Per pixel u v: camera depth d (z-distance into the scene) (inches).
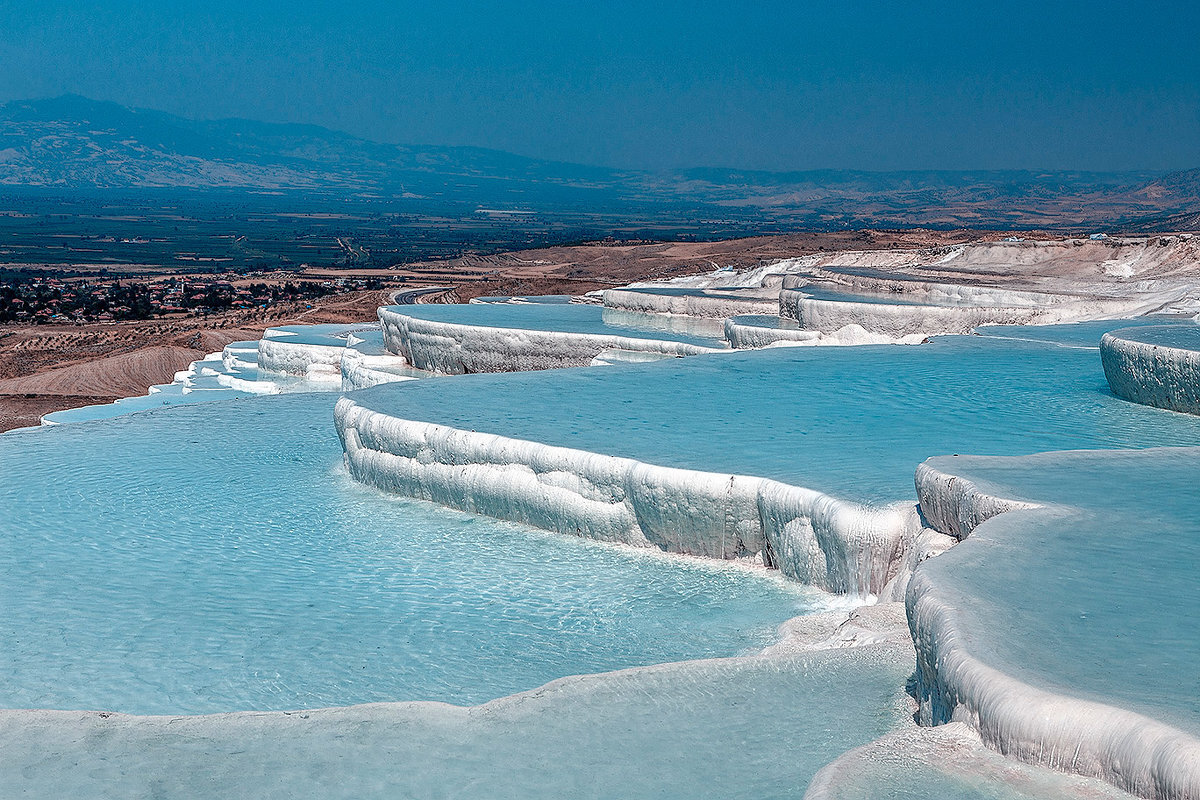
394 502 483.2
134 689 301.4
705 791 203.0
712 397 537.3
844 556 346.9
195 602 367.9
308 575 393.4
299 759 219.3
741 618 341.4
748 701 241.6
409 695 294.2
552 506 430.9
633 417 489.4
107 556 416.8
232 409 730.2
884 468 390.9
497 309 1114.7
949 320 837.8
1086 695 188.1
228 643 332.5
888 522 340.2
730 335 877.2
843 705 238.1
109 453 589.0
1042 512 292.8
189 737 229.5
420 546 422.0
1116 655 204.7
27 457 580.1
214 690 300.0
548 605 359.6
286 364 1154.7
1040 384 569.3
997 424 469.7
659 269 3703.3
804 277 1143.6
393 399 538.3
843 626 302.4
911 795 179.5
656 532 402.9
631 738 225.6
